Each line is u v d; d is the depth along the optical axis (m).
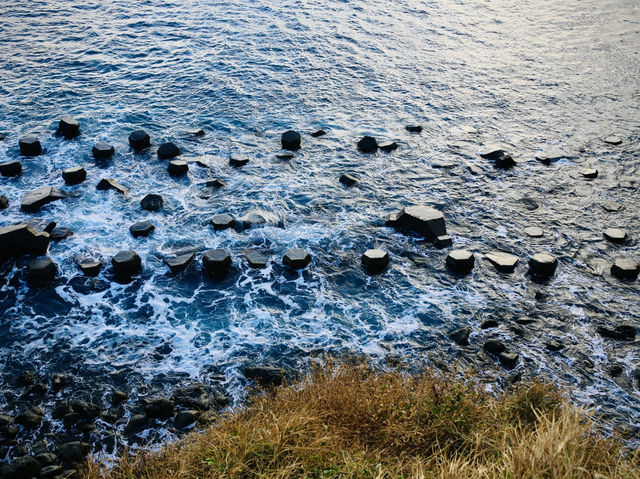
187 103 14.64
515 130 14.08
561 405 6.58
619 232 10.30
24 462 5.96
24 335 7.84
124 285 8.84
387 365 7.59
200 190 11.23
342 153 12.79
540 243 10.14
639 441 6.50
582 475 5.01
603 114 14.99
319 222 10.48
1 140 12.46
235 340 7.96
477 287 9.09
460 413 6.19
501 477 5.08
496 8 23.34
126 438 6.52
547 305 8.73
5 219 9.98
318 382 6.88
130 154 12.28
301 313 8.50
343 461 5.61
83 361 7.49
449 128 14.09
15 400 6.88
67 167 11.68
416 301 8.78
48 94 14.65
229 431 6.05
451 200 11.27
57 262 9.16
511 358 7.64
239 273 9.22
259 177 11.75
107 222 10.19
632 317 8.50
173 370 7.44
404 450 5.92
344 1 22.95
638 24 21.73
